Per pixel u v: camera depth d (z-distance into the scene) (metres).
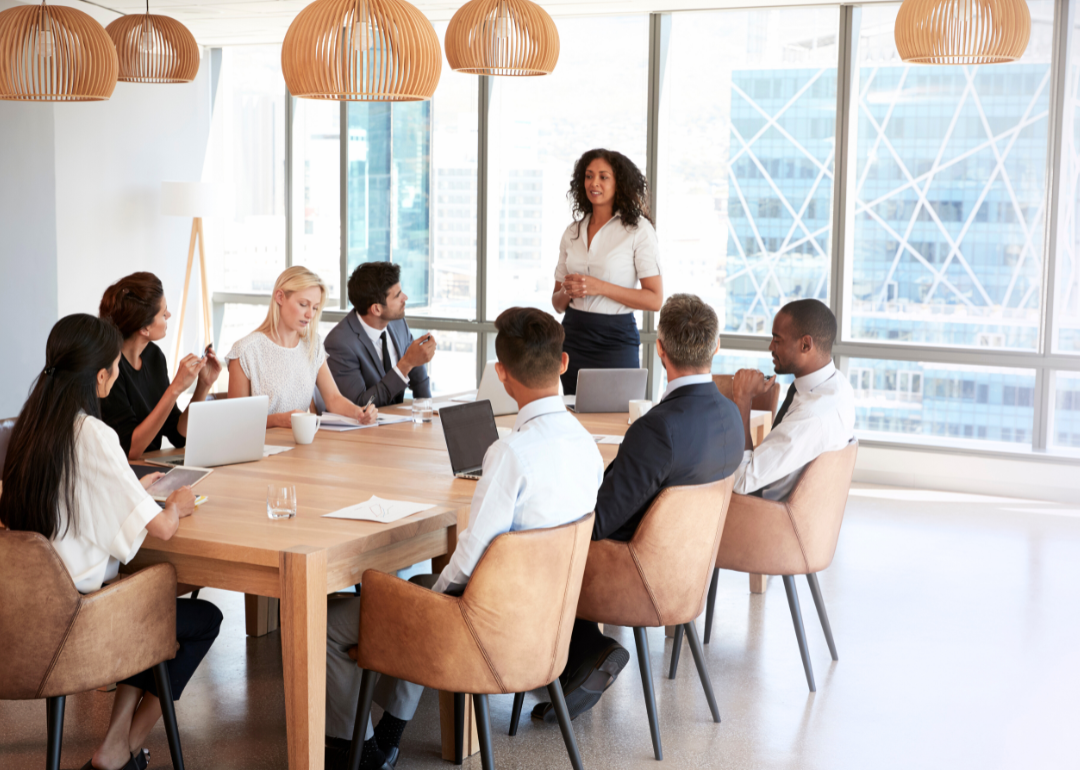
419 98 3.51
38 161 6.67
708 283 6.98
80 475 2.27
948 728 3.10
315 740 2.32
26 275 6.66
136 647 2.33
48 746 2.26
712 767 2.84
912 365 6.57
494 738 3.01
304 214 7.99
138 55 4.56
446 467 3.23
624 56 6.91
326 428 3.93
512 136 7.29
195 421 3.12
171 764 2.78
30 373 6.74
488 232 7.39
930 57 4.09
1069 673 3.52
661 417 2.78
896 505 5.97
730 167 6.82
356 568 2.42
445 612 2.29
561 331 2.40
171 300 7.90
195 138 7.99
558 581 2.35
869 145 6.51
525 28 3.74
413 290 7.71
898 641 3.83
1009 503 6.04
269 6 6.55
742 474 3.34
